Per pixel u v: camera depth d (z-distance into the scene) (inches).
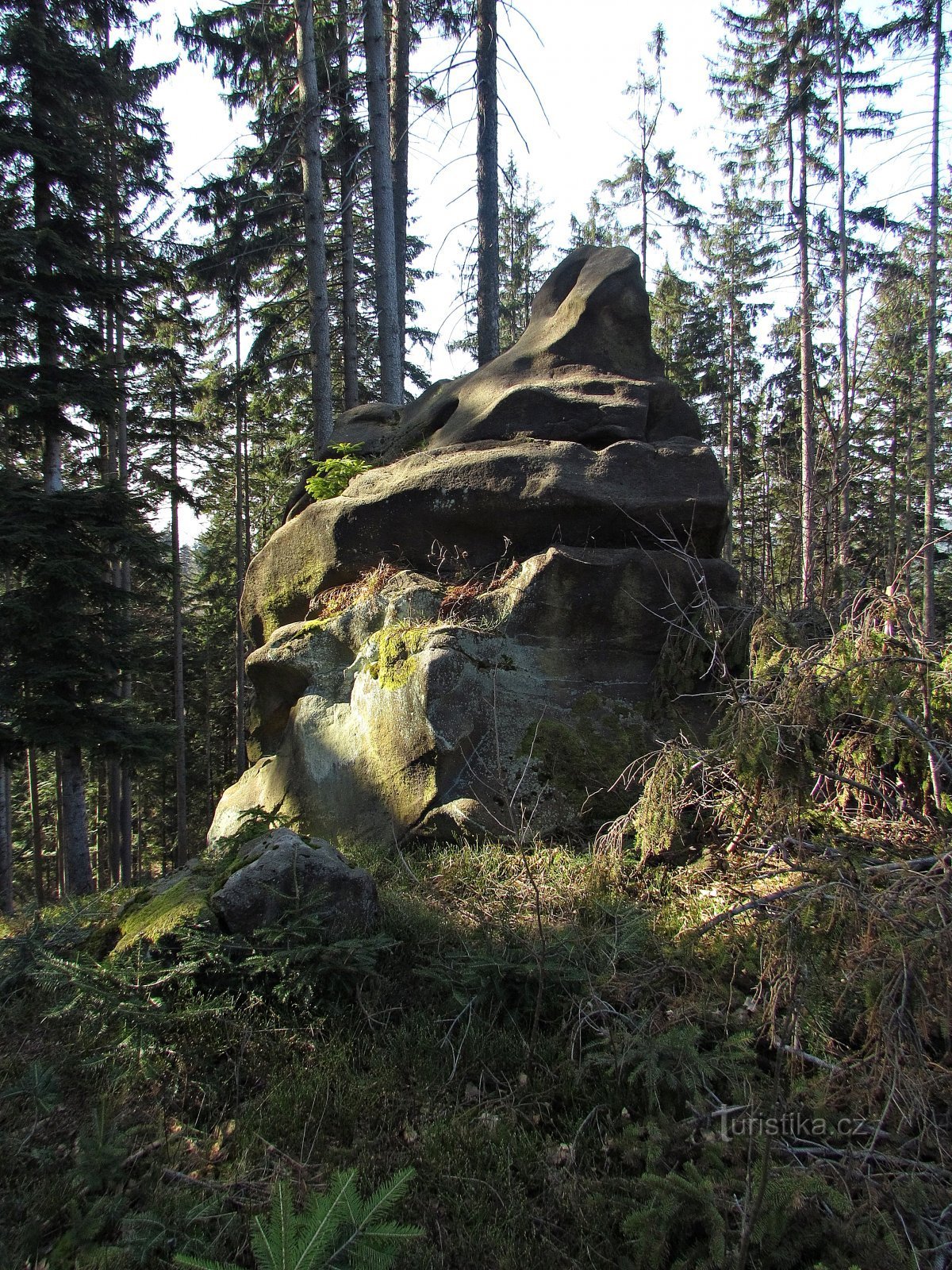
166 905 152.6
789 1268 87.3
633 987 133.5
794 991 102.7
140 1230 95.0
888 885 112.0
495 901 171.8
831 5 738.8
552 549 238.1
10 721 507.2
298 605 290.0
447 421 307.9
